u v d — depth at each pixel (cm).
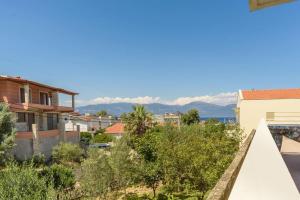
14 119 2736
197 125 3753
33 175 1252
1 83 3400
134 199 2486
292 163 1012
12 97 3491
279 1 298
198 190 1939
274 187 345
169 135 3052
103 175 2127
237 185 342
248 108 2755
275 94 2872
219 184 443
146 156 2470
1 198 1128
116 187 2408
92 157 2145
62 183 2041
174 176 2050
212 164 1802
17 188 1155
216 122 5297
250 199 321
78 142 4609
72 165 3356
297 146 1557
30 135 3397
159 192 2639
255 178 355
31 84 3700
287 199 333
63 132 4106
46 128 4041
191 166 1908
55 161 3488
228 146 1962
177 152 2012
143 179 2417
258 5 306
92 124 7975
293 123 2620
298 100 2644
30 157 3316
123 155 2355
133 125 5009
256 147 435
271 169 377
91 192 2059
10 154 2670
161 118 5775
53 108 4016
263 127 558
